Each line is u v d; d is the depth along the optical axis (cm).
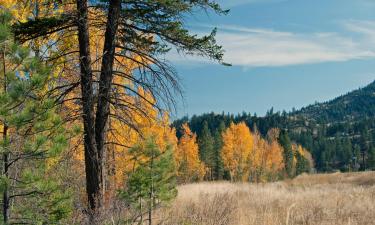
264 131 17312
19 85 533
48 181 579
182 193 1702
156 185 877
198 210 866
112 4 881
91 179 873
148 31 901
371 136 16388
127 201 857
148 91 965
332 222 897
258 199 1394
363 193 1574
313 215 970
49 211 606
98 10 978
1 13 560
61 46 996
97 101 903
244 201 1330
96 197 834
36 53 960
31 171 577
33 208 594
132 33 916
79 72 929
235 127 6569
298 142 16088
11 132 581
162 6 852
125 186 926
